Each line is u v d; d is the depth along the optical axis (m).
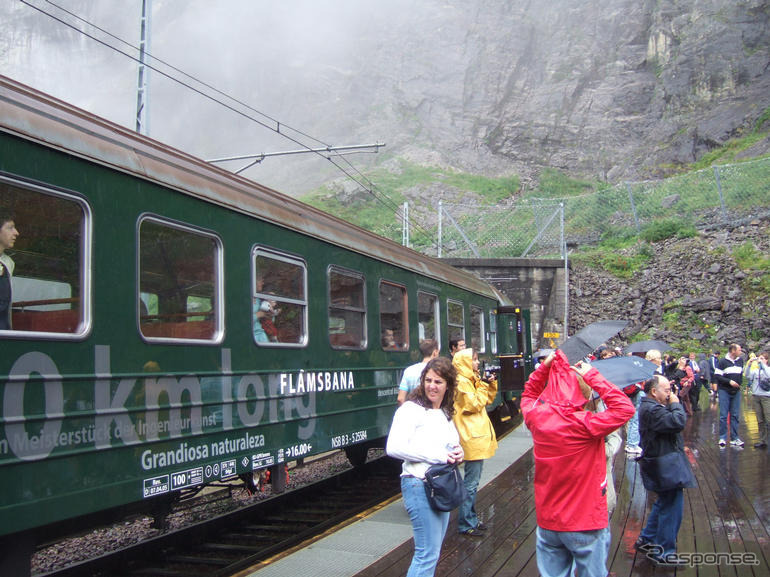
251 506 7.62
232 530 7.11
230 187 6.26
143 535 7.24
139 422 4.81
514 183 62.75
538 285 33.41
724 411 11.90
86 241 4.59
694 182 42.09
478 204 55.38
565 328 32.06
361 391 8.21
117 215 4.85
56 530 4.57
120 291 4.80
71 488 4.22
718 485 8.54
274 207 6.86
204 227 5.73
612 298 33.44
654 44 74.31
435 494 4.00
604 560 3.77
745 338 28.80
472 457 6.20
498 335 14.73
